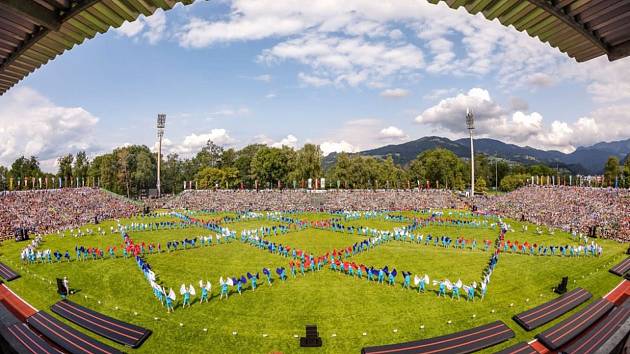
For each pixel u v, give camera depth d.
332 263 44.47
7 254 54.50
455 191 150.62
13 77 9.37
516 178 178.50
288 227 75.81
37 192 94.75
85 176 162.00
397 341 26.66
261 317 31.19
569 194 94.19
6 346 16.23
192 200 115.62
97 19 7.50
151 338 27.58
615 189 88.19
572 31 7.43
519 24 7.66
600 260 47.56
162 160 199.38
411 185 173.75
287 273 43.72
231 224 83.19
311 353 25.41
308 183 128.62
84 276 43.12
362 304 33.66
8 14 6.79
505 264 47.16
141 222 85.38
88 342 26.12
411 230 73.06
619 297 34.50
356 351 25.55
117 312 32.31
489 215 91.38
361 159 154.25
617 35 7.30
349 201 110.12
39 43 8.00
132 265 47.78
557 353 24.22
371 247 57.34
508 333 26.98
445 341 25.89
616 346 16.08
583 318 29.02
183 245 59.62
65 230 74.75
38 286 39.22
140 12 7.59
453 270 44.91
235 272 44.72
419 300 34.47
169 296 32.41
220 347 26.34
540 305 32.09
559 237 65.12
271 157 151.62
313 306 33.34
